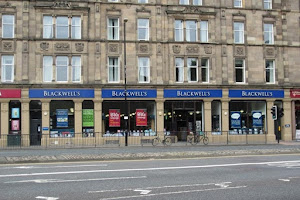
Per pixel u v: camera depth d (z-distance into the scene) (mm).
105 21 35250
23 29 33719
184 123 36375
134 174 13641
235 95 37000
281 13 38938
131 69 35375
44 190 10586
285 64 38688
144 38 36188
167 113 36062
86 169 14914
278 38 38781
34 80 33688
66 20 34781
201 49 36812
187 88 36031
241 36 38156
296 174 14008
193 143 33562
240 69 37875
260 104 38125
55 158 18078
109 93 34594
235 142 35625
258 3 38500
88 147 30375
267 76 38625
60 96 33656
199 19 37031
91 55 34781
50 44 34156
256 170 14977
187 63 36594
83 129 34188
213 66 36938
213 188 11094
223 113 36688
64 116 34156
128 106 35312
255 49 38062
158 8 36188
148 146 31031
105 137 33938
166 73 36031
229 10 37688
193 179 12672
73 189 10750
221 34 37312
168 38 36281
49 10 34281
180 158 19578
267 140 37375
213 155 20609
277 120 37594
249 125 37688
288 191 10766
